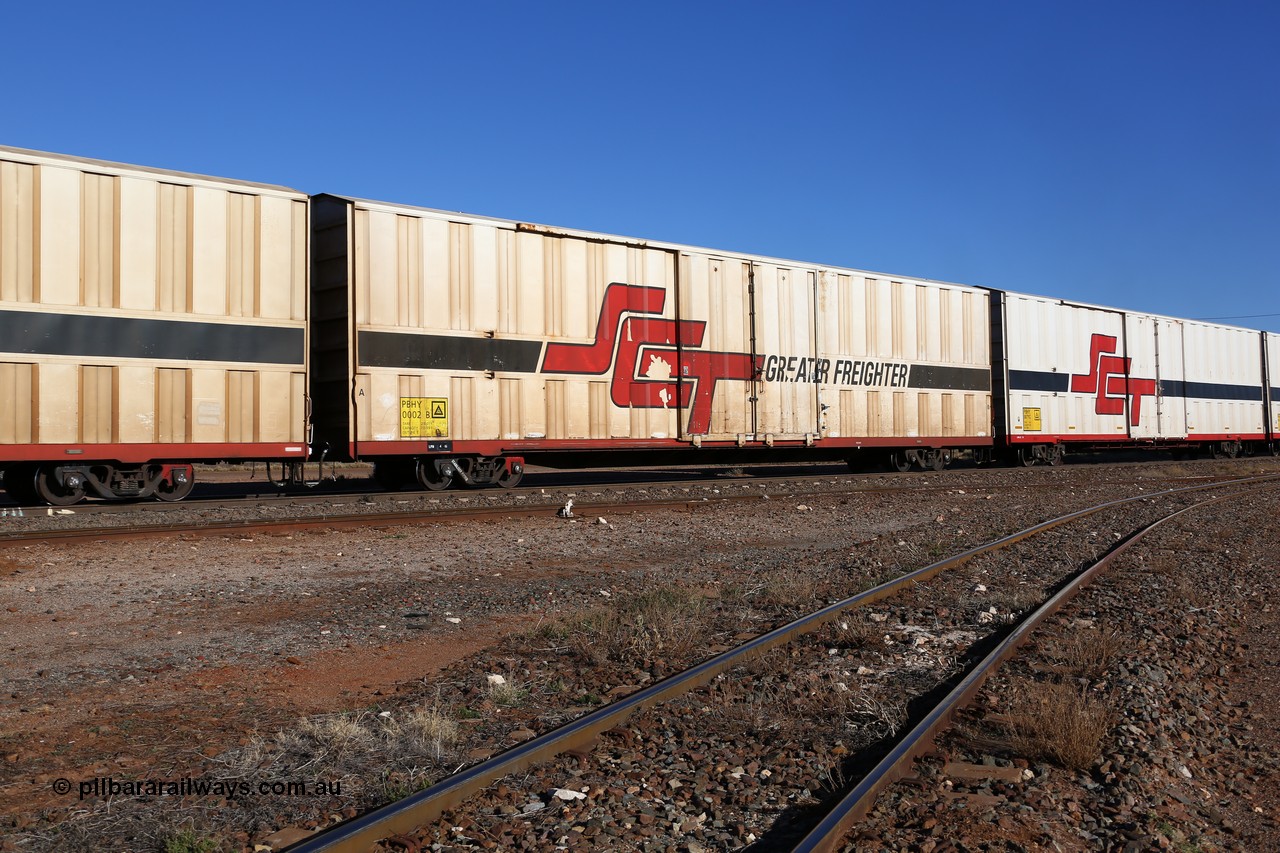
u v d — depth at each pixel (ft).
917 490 71.72
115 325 46.96
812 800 14.46
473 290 59.41
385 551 39.78
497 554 39.78
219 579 32.73
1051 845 13.09
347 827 12.36
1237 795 16.35
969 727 17.84
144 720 17.76
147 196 48.21
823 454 83.66
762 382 73.56
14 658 22.31
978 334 90.99
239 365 50.72
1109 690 20.11
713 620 27.12
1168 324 113.60
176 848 12.23
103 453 46.62
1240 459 127.34
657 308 68.33
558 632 24.76
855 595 30.35
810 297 77.20
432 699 19.16
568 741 15.94
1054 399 97.81
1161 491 75.10
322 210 58.03
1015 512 58.59
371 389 55.31
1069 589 30.86
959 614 28.14
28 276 44.86
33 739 16.61
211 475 93.45
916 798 14.28
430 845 12.52
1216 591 33.45
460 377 58.65
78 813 13.44
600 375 65.21
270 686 20.24
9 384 44.32
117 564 35.09
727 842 13.06
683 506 58.95
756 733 17.42
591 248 65.31
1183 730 18.62
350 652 23.34
